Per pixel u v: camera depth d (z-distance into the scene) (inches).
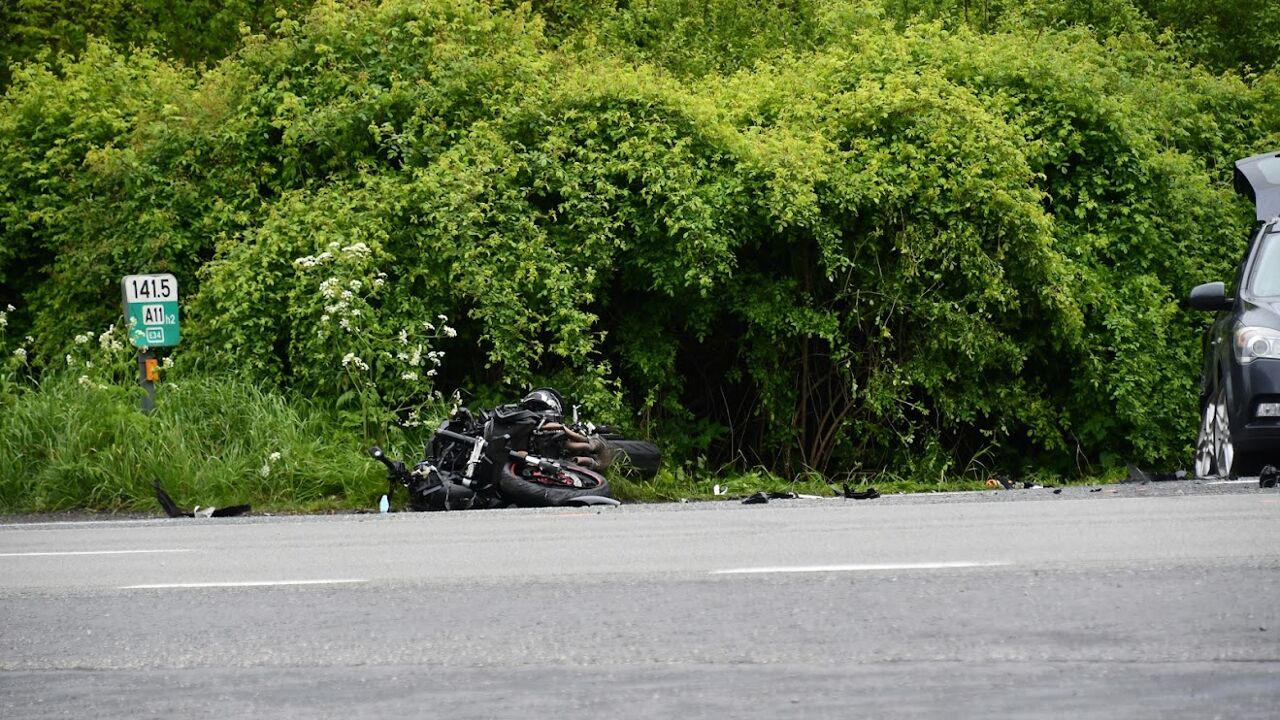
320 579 668.1
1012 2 2348.7
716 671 433.4
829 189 1587.1
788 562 647.1
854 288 1635.1
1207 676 400.8
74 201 1721.2
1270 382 1024.2
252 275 1520.7
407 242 1563.7
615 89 1638.8
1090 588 538.0
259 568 724.7
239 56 1770.4
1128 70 2095.2
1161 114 1908.2
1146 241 1745.8
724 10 2448.3
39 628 567.8
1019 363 1630.2
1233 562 583.5
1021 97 1749.5
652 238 1572.3
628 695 409.1
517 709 399.9
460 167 1551.4
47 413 1366.9
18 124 1761.8
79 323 1648.6
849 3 2335.1
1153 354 1684.3
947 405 1622.8
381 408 1429.6
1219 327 1159.6
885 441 1643.7
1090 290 1673.2
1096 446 1723.7
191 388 1422.2
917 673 418.9
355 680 446.3
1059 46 1975.9
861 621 496.7
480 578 644.1
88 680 465.7
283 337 1545.3
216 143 1653.5
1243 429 1039.0
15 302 1770.4
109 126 1756.9
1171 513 784.3
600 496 1177.4
